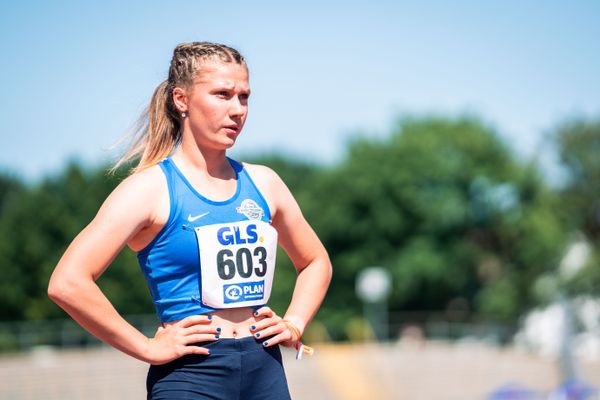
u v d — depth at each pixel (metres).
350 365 57.12
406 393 54.34
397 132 106.25
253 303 5.64
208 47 5.85
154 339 5.46
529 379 57.28
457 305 99.38
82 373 52.50
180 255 5.53
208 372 5.45
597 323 74.06
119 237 5.40
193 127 5.76
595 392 40.47
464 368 58.28
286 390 5.67
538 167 95.50
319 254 6.35
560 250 84.25
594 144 84.69
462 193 97.94
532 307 83.38
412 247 96.06
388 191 96.06
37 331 61.41
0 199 114.56
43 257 86.44
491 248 97.62
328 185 98.00
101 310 5.28
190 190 5.64
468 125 104.94
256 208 5.82
